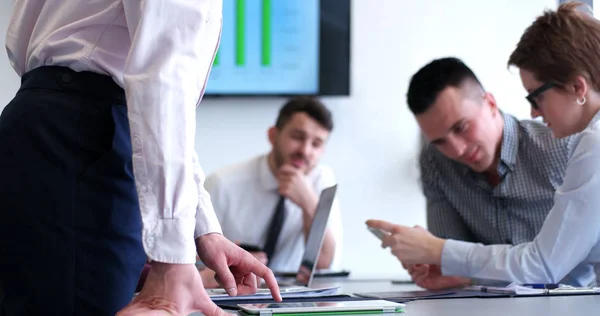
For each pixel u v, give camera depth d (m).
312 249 2.09
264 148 3.56
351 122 3.59
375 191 3.58
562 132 1.72
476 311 1.06
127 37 0.91
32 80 0.92
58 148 0.87
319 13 3.55
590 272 1.77
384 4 3.62
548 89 1.69
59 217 0.86
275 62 3.53
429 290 1.71
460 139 2.07
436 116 2.05
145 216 0.80
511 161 2.13
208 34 0.91
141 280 1.27
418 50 3.62
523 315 0.99
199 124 3.53
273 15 3.53
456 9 3.63
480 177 2.22
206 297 0.83
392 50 3.62
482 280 1.85
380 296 1.41
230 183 2.99
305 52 3.54
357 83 3.60
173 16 0.83
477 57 3.62
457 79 2.05
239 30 3.51
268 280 1.10
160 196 0.80
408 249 1.77
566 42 1.65
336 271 2.70
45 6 0.95
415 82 2.10
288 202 2.95
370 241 3.56
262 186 2.98
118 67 0.90
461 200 2.29
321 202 2.20
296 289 1.49
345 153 3.58
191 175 0.83
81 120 0.88
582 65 1.63
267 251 2.86
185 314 0.82
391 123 3.61
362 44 3.61
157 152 0.80
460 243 1.72
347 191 3.57
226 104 3.55
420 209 3.60
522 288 1.42
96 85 0.89
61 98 0.88
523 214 2.18
